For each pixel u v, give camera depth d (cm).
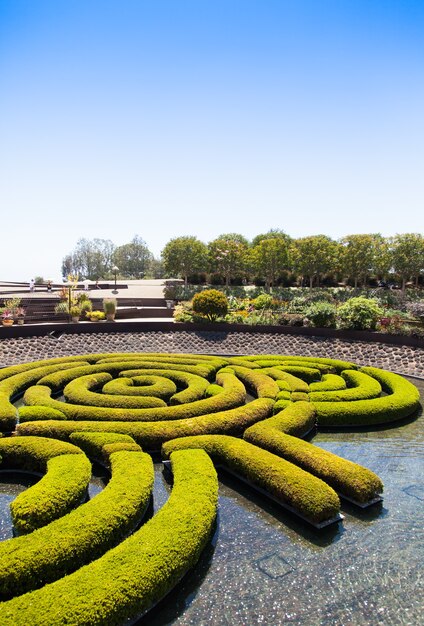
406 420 1633
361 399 1716
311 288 5600
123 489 956
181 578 805
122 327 2997
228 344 2923
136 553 749
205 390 1802
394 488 1138
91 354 2550
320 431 1530
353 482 1044
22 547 762
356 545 908
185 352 2861
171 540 789
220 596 770
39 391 1723
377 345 2603
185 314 3353
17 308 3272
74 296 3762
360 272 5362
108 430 1330
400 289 5675
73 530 808
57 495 934
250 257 5828
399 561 860
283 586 795
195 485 991
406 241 4978
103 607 639
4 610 618
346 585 798
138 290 5209
